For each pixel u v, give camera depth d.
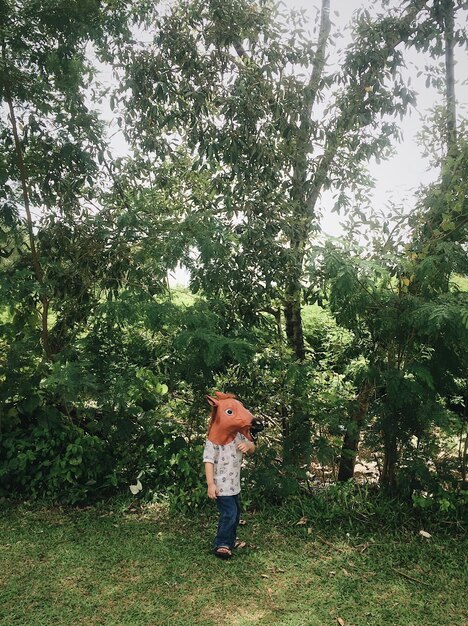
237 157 5.55
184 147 6.27
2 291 5.07
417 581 3.90
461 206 4.77
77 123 5.59
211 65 5.93
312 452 5.02
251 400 5.39
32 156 5.70
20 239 5.72
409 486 4.87
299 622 3.40
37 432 5.43
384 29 5.62
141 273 5.47
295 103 5.61
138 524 4.79
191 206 5.99
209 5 5.79
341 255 4.64
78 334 5.99
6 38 5.28
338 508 4.89
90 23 5.50
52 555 4.21
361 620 3.43
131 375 5.30
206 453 4.36
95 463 5.42
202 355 5.00
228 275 5.32
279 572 4.03
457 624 3.41
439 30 5.66
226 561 4.17
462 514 4.84
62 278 5.61
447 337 4.54
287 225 5.53
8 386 5.49
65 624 3.35
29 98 5.45
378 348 5.05
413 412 4.82
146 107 5.92
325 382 5.45
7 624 3.34
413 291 5.00
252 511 5.07
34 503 5.17
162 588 3.78
